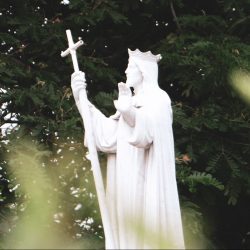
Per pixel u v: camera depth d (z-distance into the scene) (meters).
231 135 27.88
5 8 29.05
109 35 30.91
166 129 18.45
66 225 23.12
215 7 30.98
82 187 25.91
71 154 26.39
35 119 26.14
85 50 30.62
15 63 27.97
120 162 18.53
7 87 26.77
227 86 27.38
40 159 25.16
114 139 18.92
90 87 29.73
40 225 13.27
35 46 28.89
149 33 31.34
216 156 26.98
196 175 24.89
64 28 29.14
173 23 31.06
